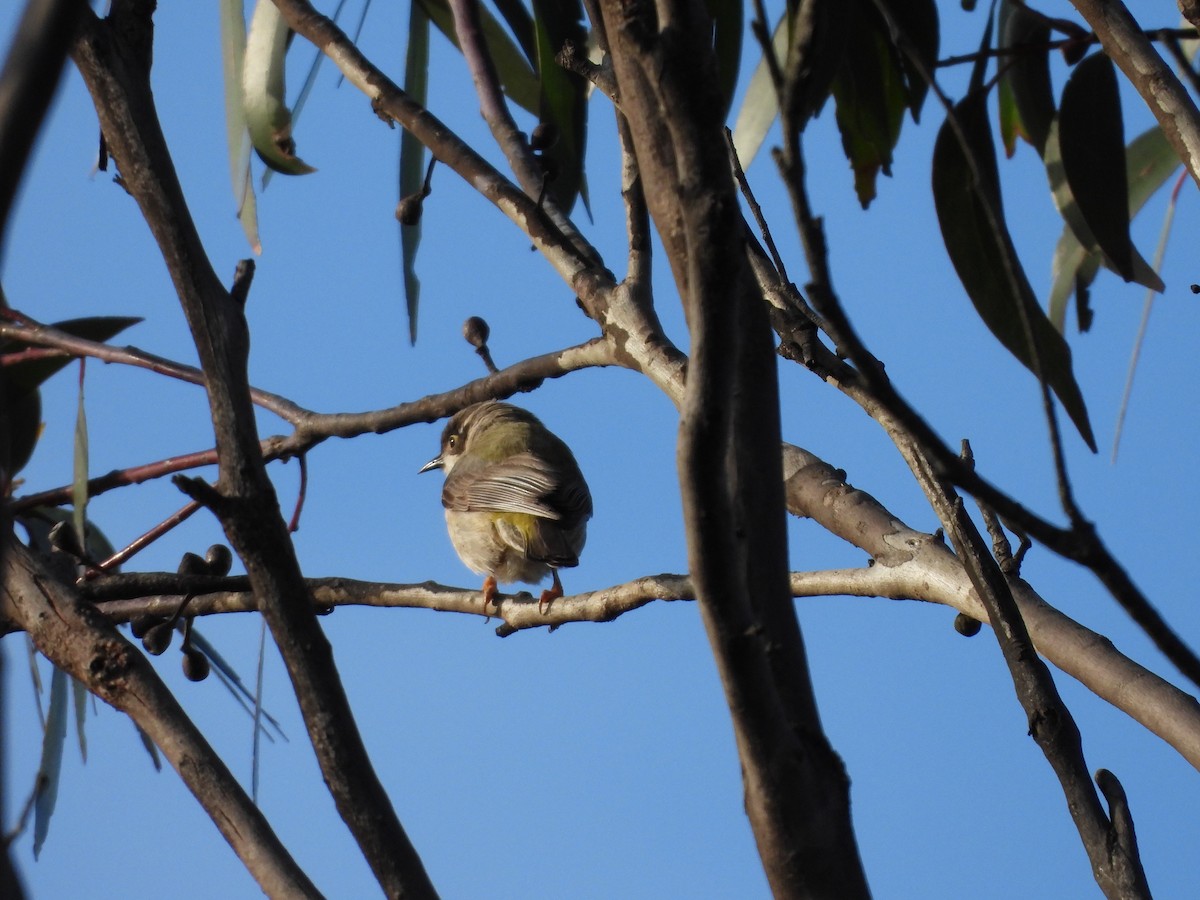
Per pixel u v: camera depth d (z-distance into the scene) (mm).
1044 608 6484
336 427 8797
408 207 7562
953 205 7969
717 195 3225
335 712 4367
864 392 5547
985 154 8008
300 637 4406
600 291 7059
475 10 8500
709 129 3250
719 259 3219
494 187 7383
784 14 8633
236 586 6395
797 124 3264
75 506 8367
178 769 4836
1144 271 8422
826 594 7320
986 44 8891
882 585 7078
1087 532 3473
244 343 4695
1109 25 6645
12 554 5363
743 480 3924
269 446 8961
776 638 3830
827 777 3695
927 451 3322
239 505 4402
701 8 3307
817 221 3252
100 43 4957
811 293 3248
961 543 5145
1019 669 4953
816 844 3605
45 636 5109
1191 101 6414
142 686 5023
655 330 6883
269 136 8758
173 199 4836
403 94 7750
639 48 3254
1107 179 8320
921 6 8328
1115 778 4832
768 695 3531
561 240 7273
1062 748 4816
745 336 3994
